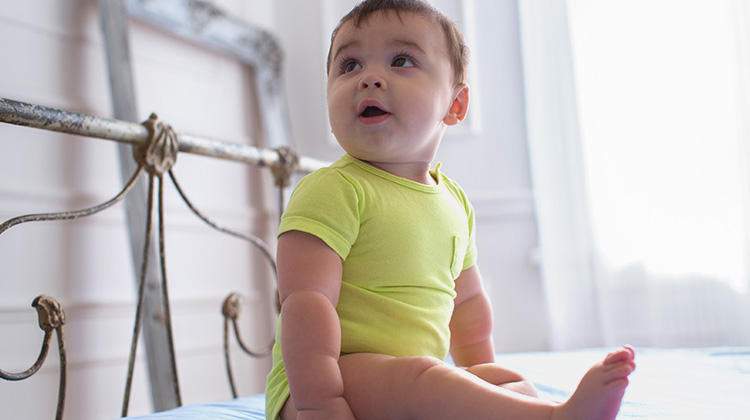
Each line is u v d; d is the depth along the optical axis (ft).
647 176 7.63
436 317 2.55
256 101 8.19
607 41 7.86
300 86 8.91
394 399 2.12
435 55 2.63
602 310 7.55
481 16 8.48
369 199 2.44
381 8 2.64
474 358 3.00
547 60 7.94
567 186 7.78
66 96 5.72
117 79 5.89
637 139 7.68
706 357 4.43
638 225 7.61
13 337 5.01
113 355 5.80
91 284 5.72
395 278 2.45
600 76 7.84
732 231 7.31
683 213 7.48
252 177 7.99
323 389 2.12
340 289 2.39
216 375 6.98
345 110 2.53
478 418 2.00
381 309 2.41
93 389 5.60
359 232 2.43
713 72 7.49
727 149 7.39
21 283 5.12
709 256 7.37
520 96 8.32
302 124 8.86
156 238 5.87
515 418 1.96
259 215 7.95
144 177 5.85
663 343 7.43
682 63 7.60
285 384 2.39
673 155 7.56
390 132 2.49
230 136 7.71
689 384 3.54
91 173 5.85
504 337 8.07
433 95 2.57
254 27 8.04
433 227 2.58
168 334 3.99
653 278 7.50
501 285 8.15
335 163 2.66
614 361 1.89
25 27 5.44
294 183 8.09
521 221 8.19
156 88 6.75
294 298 2.24
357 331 2.36
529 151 8.21
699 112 7.51
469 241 2.89
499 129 8.34
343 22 2.74
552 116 7.88
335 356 2.19
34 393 5.12
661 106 7.64
